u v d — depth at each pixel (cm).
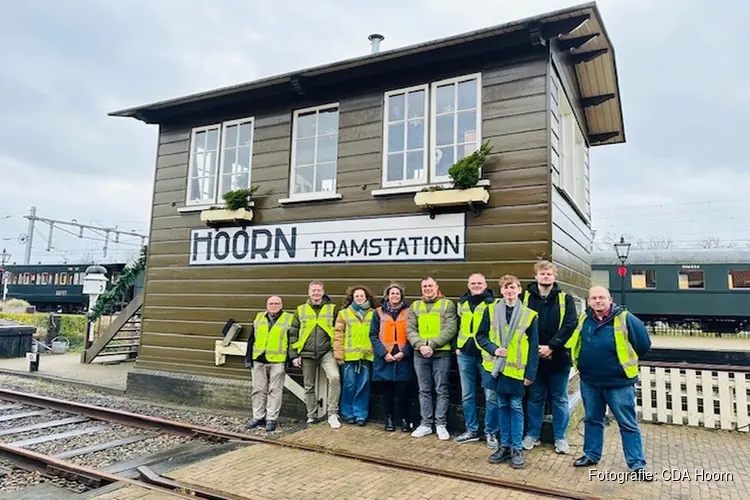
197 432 684
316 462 563
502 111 714
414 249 749
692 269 2278
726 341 2008
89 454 617
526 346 555
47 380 1171
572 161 862
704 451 639
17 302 2900
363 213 799
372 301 743
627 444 530
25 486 518
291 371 833
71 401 910
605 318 542
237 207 884
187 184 986
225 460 570
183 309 953
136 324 1627
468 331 635
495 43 707
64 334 2134
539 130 686
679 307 2291
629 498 468
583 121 1023
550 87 690
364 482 503
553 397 605
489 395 602
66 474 532
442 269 725
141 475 529
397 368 682
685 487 499
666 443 680
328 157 863
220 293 916
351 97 838
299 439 652
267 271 874
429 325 661
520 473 529
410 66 780
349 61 779
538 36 664
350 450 605
